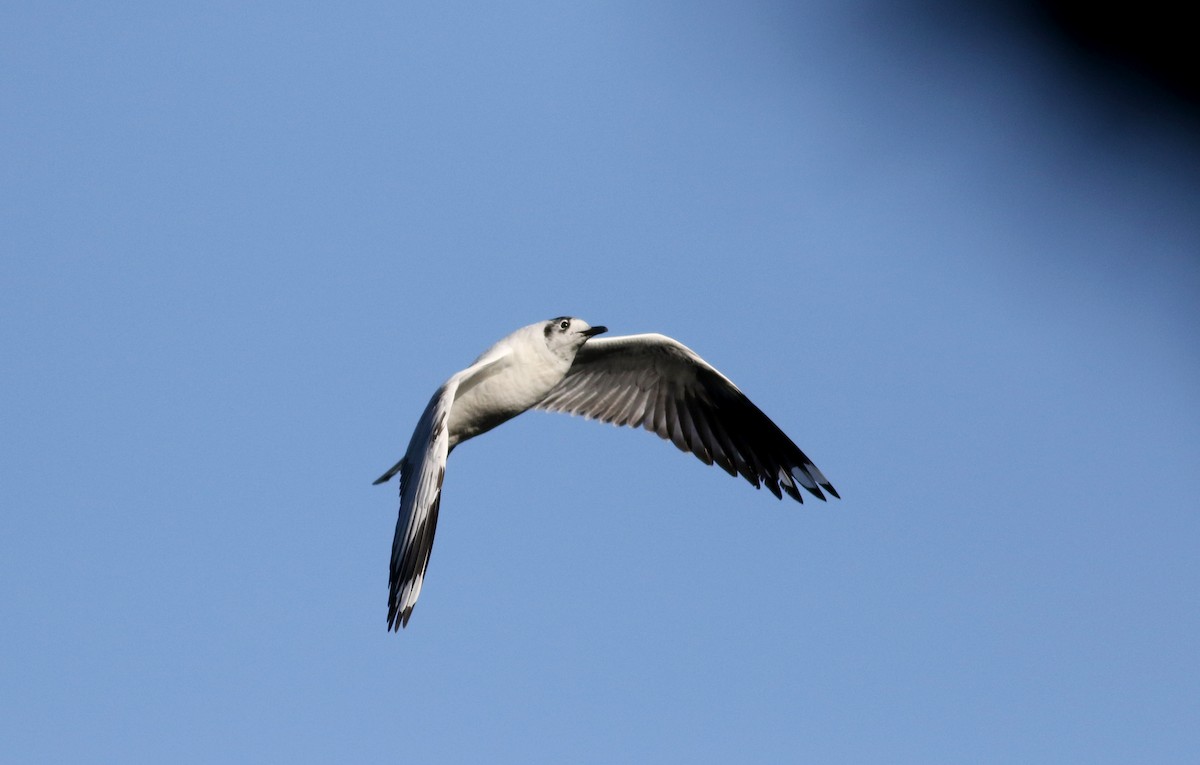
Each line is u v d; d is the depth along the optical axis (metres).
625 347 13.60
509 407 12.72
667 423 14.38
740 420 14.15
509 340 12.62
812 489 14.08
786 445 14.06
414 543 9.99
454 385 11.44
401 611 9.70
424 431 10.98
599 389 14.21
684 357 13.69
